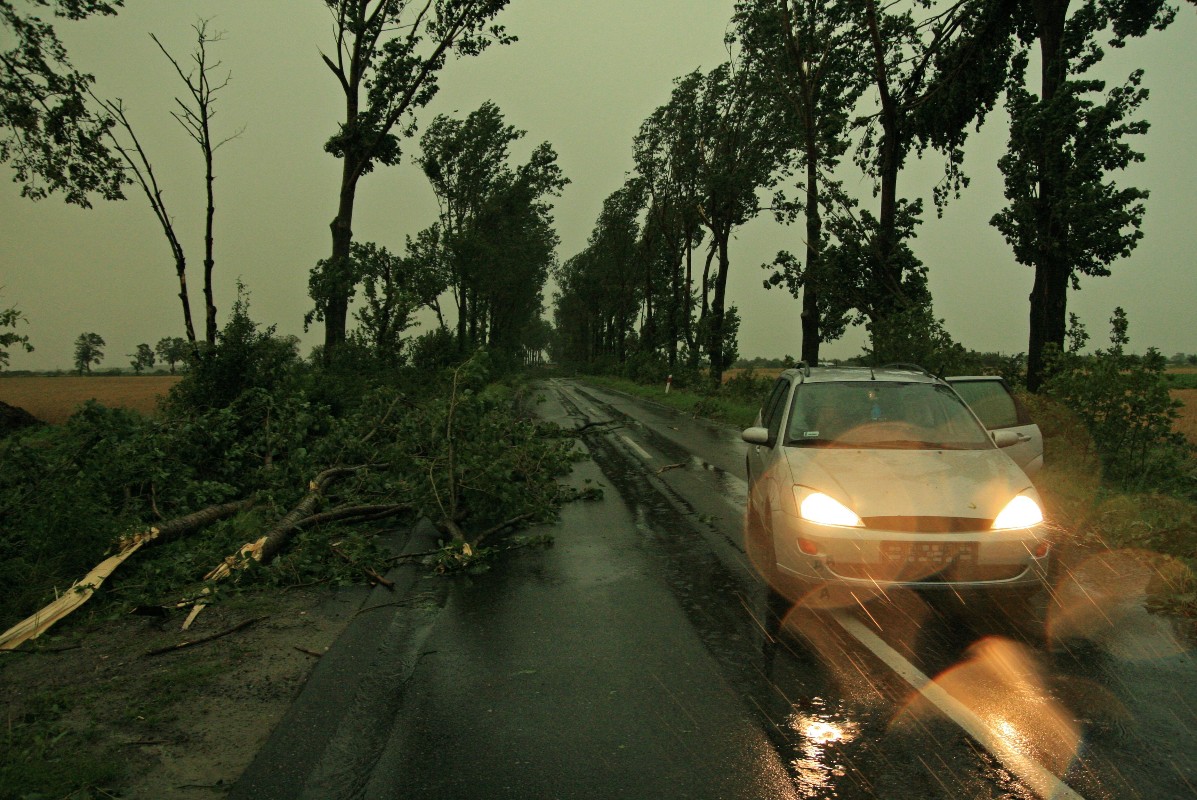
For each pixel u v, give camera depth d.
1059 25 16.95
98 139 18.78
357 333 21.31
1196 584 5.55
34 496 6.78
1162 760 3.21
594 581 6.18
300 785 3.14
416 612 5.47
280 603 5.75
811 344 25.25
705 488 10.74
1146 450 9.62
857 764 3.23
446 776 3.20
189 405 13.42
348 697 3.97
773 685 4.07
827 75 25.73
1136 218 15.55
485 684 4.16
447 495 8.08
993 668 4.23
